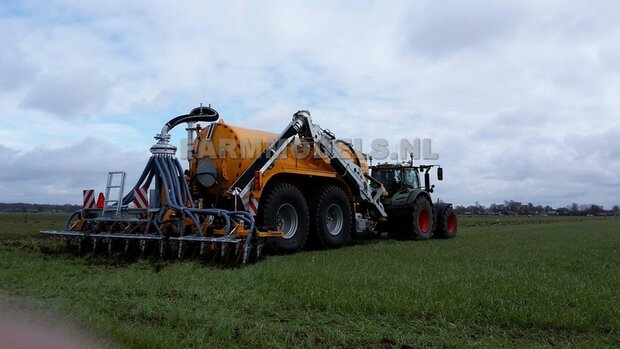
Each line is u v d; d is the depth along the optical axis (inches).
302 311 178.5
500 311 171.8
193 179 390.0
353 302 181.8
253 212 355.6
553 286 215.9
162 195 354.3
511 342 147.7
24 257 311.4
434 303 180.1
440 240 525.7
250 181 360.2
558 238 562.9
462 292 197.9
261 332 150.5
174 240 316.5
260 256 312.0
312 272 245.0
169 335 145.3
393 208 534.3
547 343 148.4
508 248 403.9
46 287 213.3
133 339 139.4
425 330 158.1
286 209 378.9
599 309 176.9
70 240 371.9
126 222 351.6
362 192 476.7
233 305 185.9
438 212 592.4
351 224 446.3
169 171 349.7
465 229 884.0
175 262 293.0
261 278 233.9
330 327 158.7
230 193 353.4
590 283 228.5
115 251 348.2
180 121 372.8
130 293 203.8
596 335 157.6
